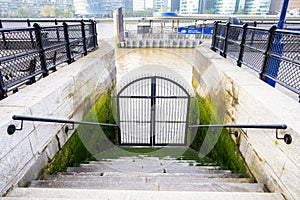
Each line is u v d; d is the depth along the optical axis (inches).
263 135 91.4
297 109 85.0
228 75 135.5
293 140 70.4
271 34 115.4
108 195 67.2
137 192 68.1
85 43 199.0
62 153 118.7
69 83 124.6
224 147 144.9
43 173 97.4
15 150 76.5
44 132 97.9
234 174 110.3
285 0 155.2
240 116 115.6
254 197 69.2
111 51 238.5
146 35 650.2
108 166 138.6
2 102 88.3
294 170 69.5
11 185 74.4
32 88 106.7
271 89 108.7
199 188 82.3
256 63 134.2
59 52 150.3
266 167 88.4
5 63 94.3
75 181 85.7
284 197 73.0
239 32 167.0
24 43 110.7
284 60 101.7
